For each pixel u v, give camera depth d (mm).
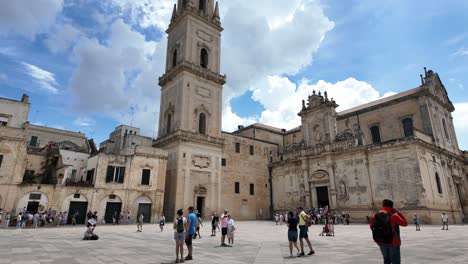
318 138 53438
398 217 7637
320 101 54094
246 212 54500
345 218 41875
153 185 41938
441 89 53000
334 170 47938
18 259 11977
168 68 57625
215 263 11953
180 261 12078
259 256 13859
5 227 29672
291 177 55094
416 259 12359
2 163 32750
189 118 49344
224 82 55938
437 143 45156
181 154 46281
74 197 36125
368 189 43031
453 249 15125
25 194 33375
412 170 39000
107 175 38688
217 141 51188
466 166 53031
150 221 40625
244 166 56625
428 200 37781
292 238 13758
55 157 42406
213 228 25375
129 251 15109
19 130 34438
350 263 11695
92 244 17703
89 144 56188
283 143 69250
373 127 52781
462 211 45906
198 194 46969
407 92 51938
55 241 18797
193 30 54875
